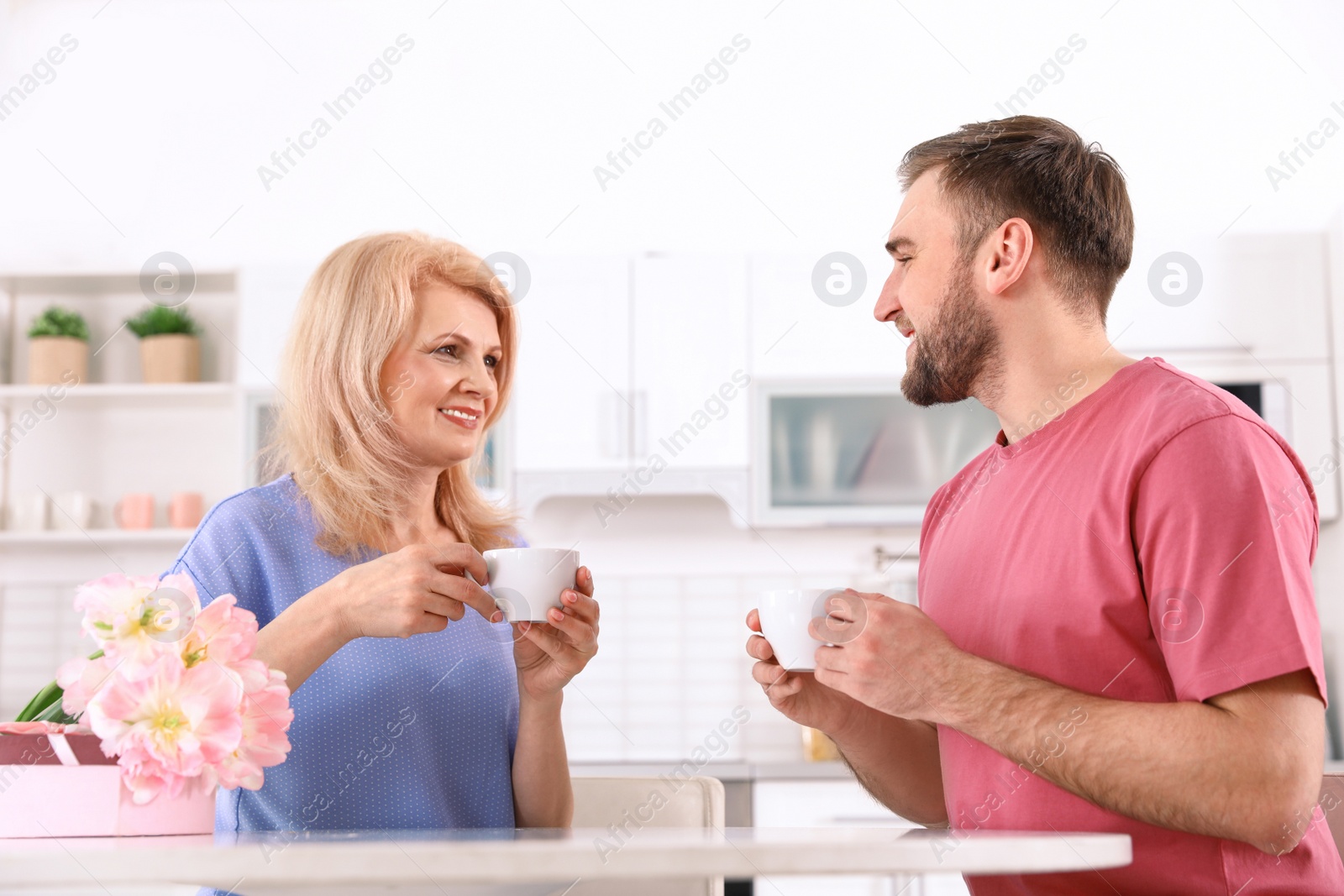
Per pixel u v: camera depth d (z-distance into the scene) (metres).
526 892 0.80
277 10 3.43
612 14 3.40
